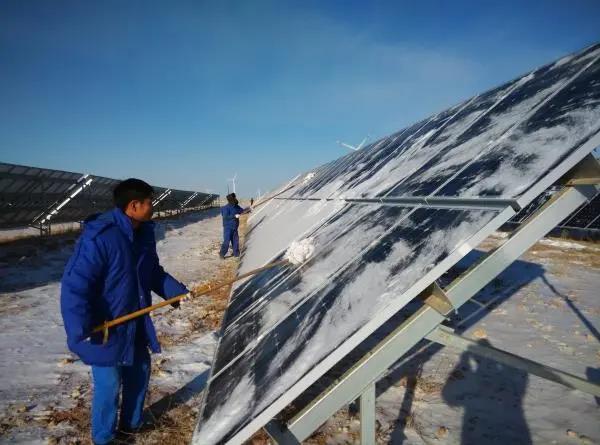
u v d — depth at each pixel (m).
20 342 5.46
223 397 1.85
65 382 4.35
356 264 2.06
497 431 3.33
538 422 3.45
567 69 2.11
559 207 1.61
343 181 5.70
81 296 2.60
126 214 3.01
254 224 11.77
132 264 2.95
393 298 1.45
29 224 15.48
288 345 1.77
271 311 2.40
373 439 1.89
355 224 2.89
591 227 13.34
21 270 10.12
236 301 3.58
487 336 5.43
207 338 5.51
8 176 12.64
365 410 1.88
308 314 1.91
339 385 1.77
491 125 2.31
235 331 2.70
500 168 1.65
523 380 4.15
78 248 2.68
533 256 11.04
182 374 4.47
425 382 4.12
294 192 11.79
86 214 19.31
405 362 4.58
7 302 7.38
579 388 2.71
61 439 3.34
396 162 3.81
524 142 1.69
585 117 1.43
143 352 3.24
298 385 1.44
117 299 2.86
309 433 1.79
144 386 3.30
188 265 11.23
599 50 1.97
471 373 4.32
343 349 1.44
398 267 1.64
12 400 3.94
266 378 1.66
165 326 5.99
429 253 1.54
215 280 9.18
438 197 1.92
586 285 8.06
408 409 3.67
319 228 3.88
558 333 5.52
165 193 30.03
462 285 1.68
